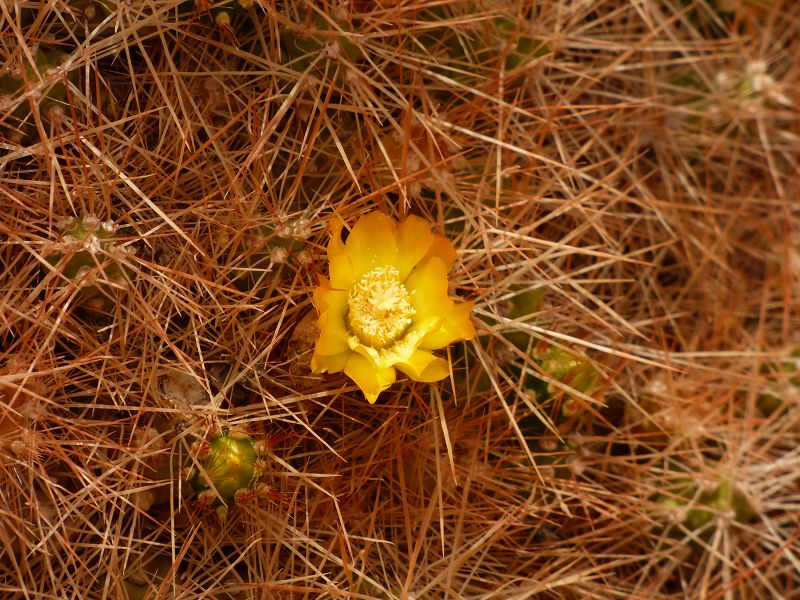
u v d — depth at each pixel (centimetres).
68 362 38
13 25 37
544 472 42
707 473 44
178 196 40
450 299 38
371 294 38
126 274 38
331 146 41
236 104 41
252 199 40
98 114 38
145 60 40
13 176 39
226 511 38
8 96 37
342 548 39
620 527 44
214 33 41
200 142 41
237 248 39
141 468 38
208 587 40
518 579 42
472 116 42
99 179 38
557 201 42
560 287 43
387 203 41
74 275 37
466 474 42
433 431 41
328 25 39
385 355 38
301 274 40
